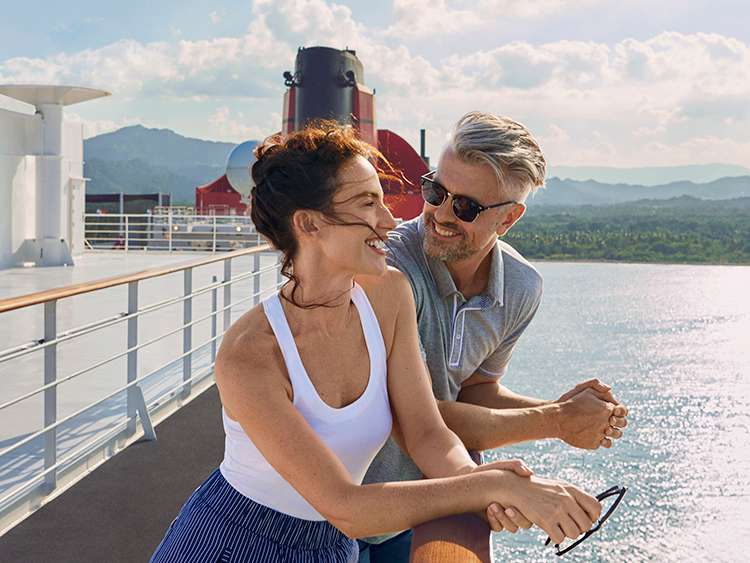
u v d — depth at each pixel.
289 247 1.19
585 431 1.52
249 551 1.22
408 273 1.59
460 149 1.51
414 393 1.31
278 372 1.16
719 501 8.82
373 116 10.50
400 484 1.12
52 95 13.96
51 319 3.23
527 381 16.27
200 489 1.29
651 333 26.44
